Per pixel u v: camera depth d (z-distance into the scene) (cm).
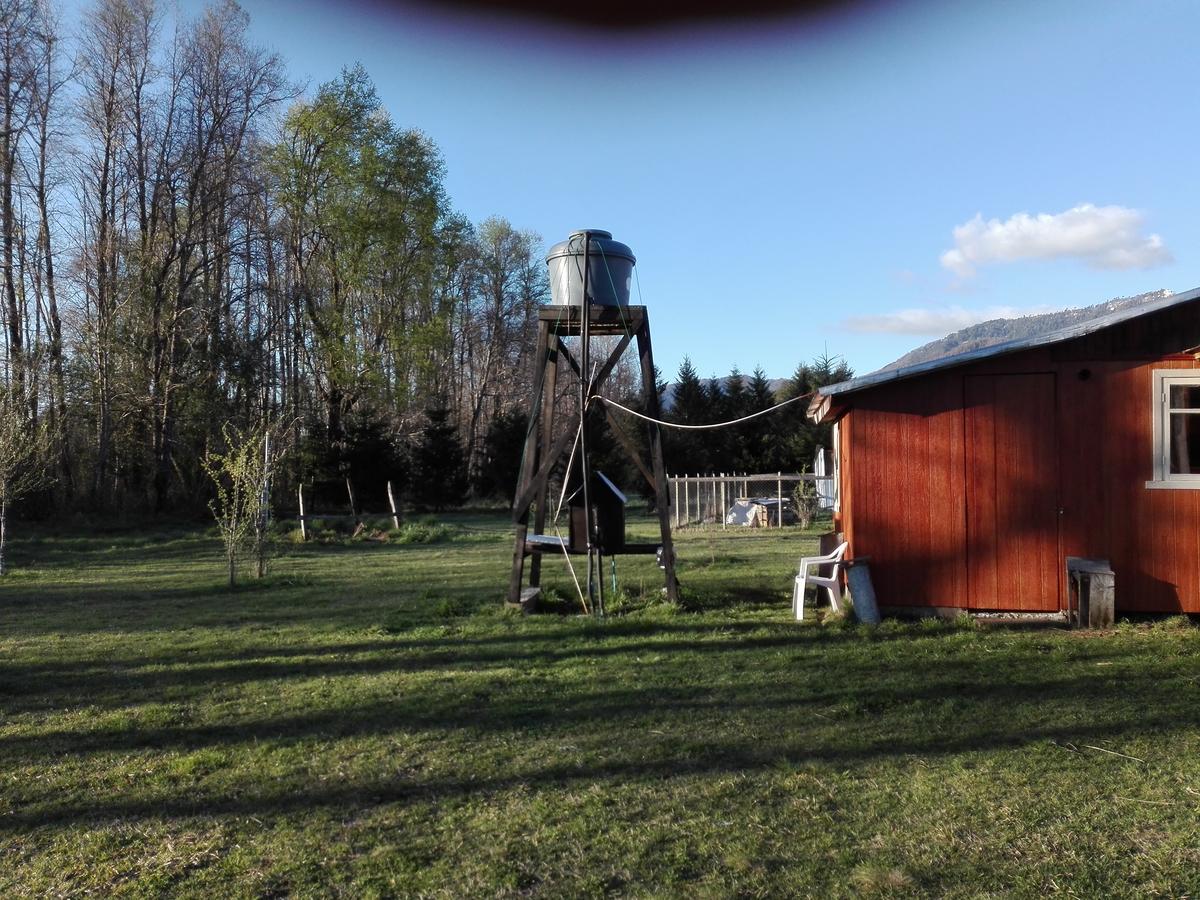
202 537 2464
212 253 3522
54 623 1077
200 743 589
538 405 1097
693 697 674
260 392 3525
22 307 3027
